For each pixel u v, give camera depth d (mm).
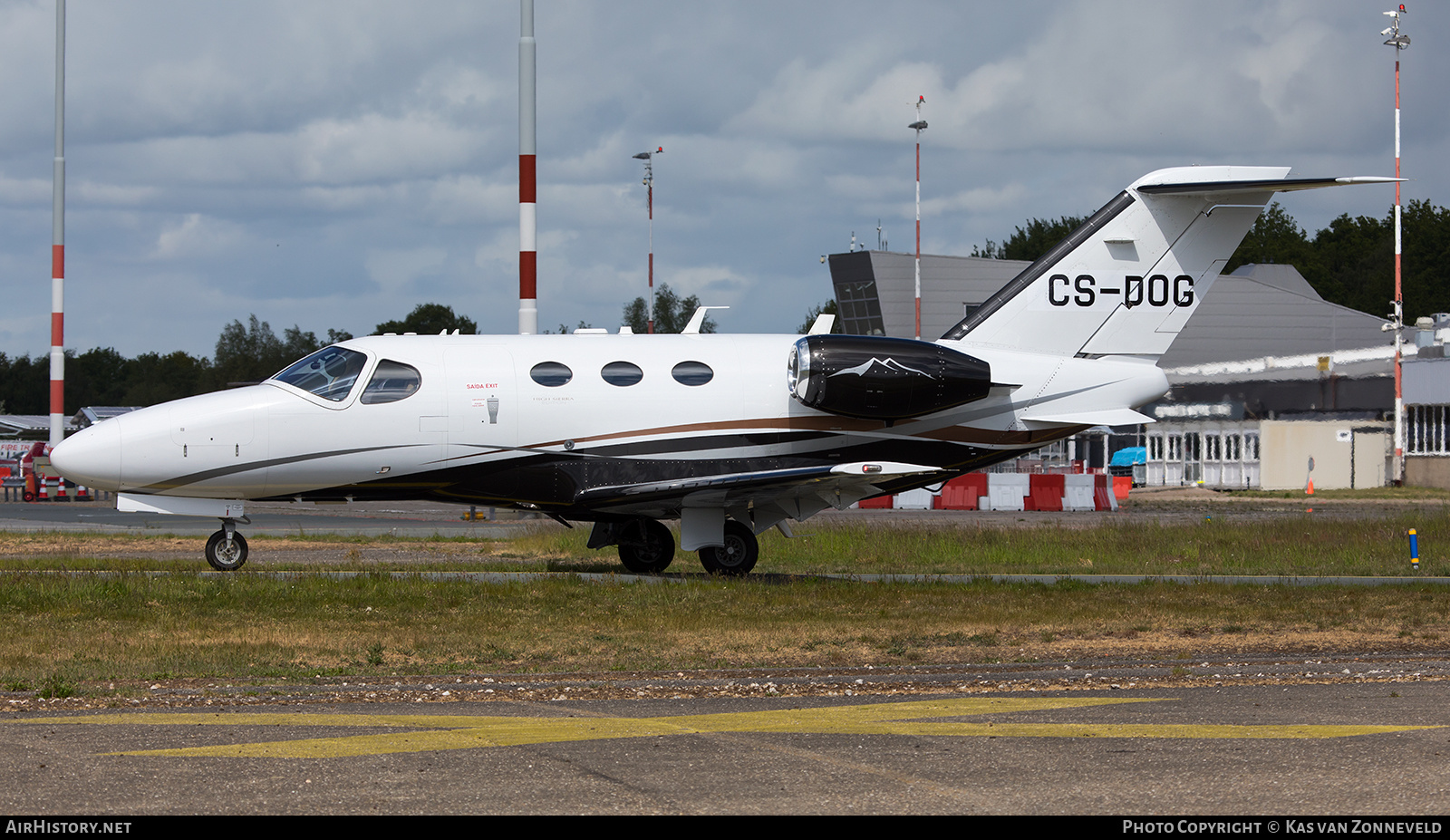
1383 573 54406
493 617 36562
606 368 49375
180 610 37156
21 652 29766
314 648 30938
